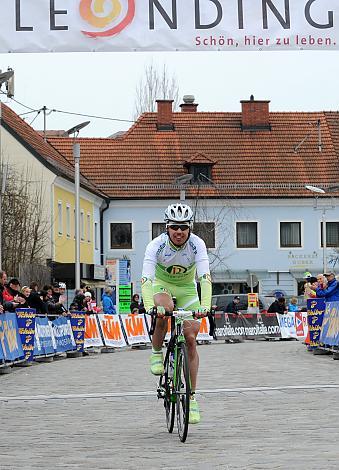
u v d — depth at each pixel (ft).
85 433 37.50
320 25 47.78
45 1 47.44
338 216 222.48
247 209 222.28
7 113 193.47
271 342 129.08
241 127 232.12
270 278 221.66
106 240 220.64
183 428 34.40
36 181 178.19
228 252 221.25
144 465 29.86
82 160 224.74
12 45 47.39
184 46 47.55
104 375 66.18
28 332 77.56
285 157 226.99
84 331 97.60
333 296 81.66
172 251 36.73
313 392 50.93
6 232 166.71
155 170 224.12
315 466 28.68
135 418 41.88
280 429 37.09
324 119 236.02
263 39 47.62
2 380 63.41
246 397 49.14
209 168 222.07
